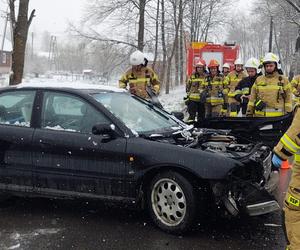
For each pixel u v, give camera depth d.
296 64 33.53
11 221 5.22
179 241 4.63
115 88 6.11
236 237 4.73
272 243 4.57
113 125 5.10
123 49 22.50
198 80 11.48
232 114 10.91
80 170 5.14
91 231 4.91
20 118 5.59
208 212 4.85
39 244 4.55
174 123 5.93
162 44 28.00
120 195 5.03
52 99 5.52
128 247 4.48
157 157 4.79
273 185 5.25
